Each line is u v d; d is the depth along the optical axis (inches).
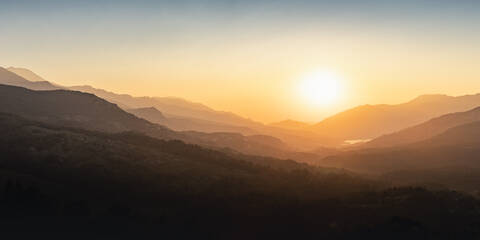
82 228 6919.3
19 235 6476.4
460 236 7126.0
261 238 6993.1
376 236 6978.4
